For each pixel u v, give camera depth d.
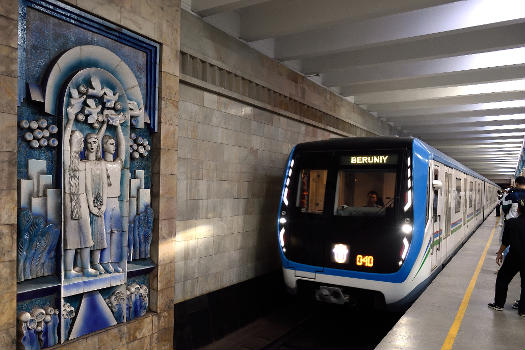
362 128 11.95
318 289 6.26
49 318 3.97
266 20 6.66
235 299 6.88
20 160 3.81
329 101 9.92
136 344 4.79
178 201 5.80
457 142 17.59
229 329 6.63
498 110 11.99
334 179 6.36
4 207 3.54
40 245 3.93
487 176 37.44
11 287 3.58
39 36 3.93
